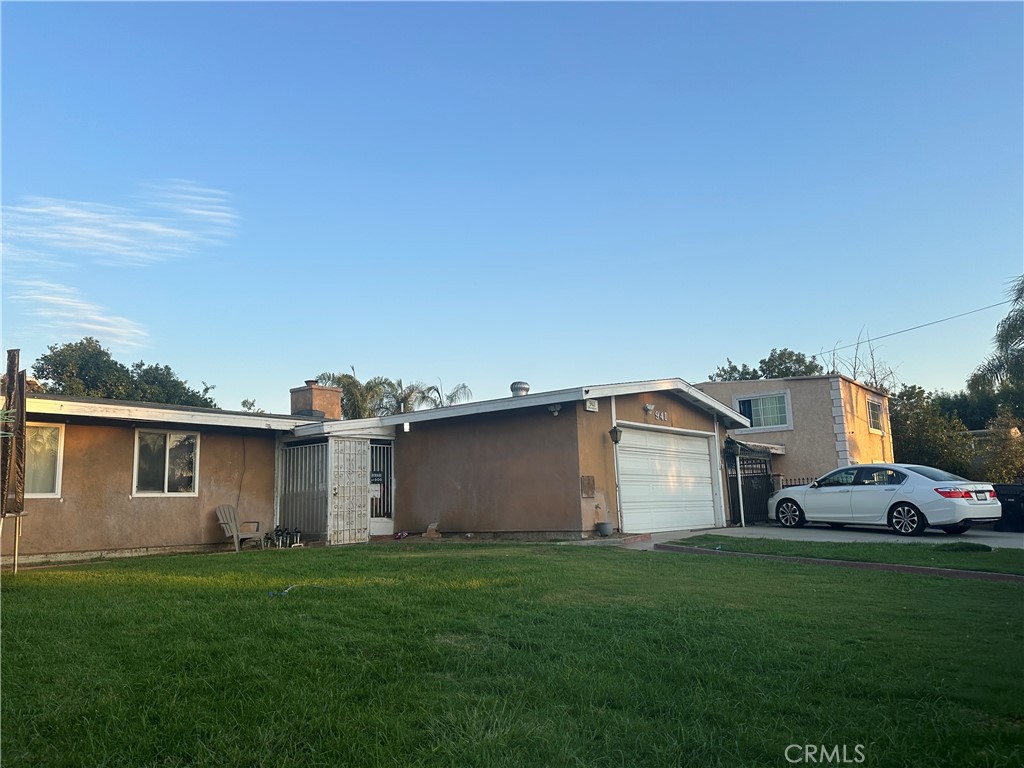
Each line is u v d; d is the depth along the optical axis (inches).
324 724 145.9
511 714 155.7
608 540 543.8
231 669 178.9
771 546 469.1
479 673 184.7
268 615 240.4
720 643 212.2
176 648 195.9
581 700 166.7
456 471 647.8
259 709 152.9
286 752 134.1
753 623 237.9
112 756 131.3
